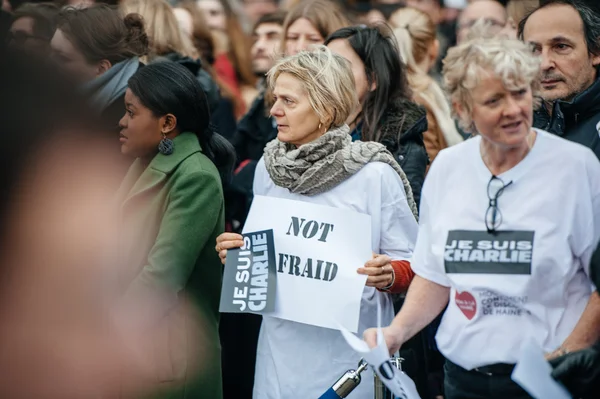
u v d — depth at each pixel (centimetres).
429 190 373
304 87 426
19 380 158
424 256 373
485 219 353
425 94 634
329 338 433
